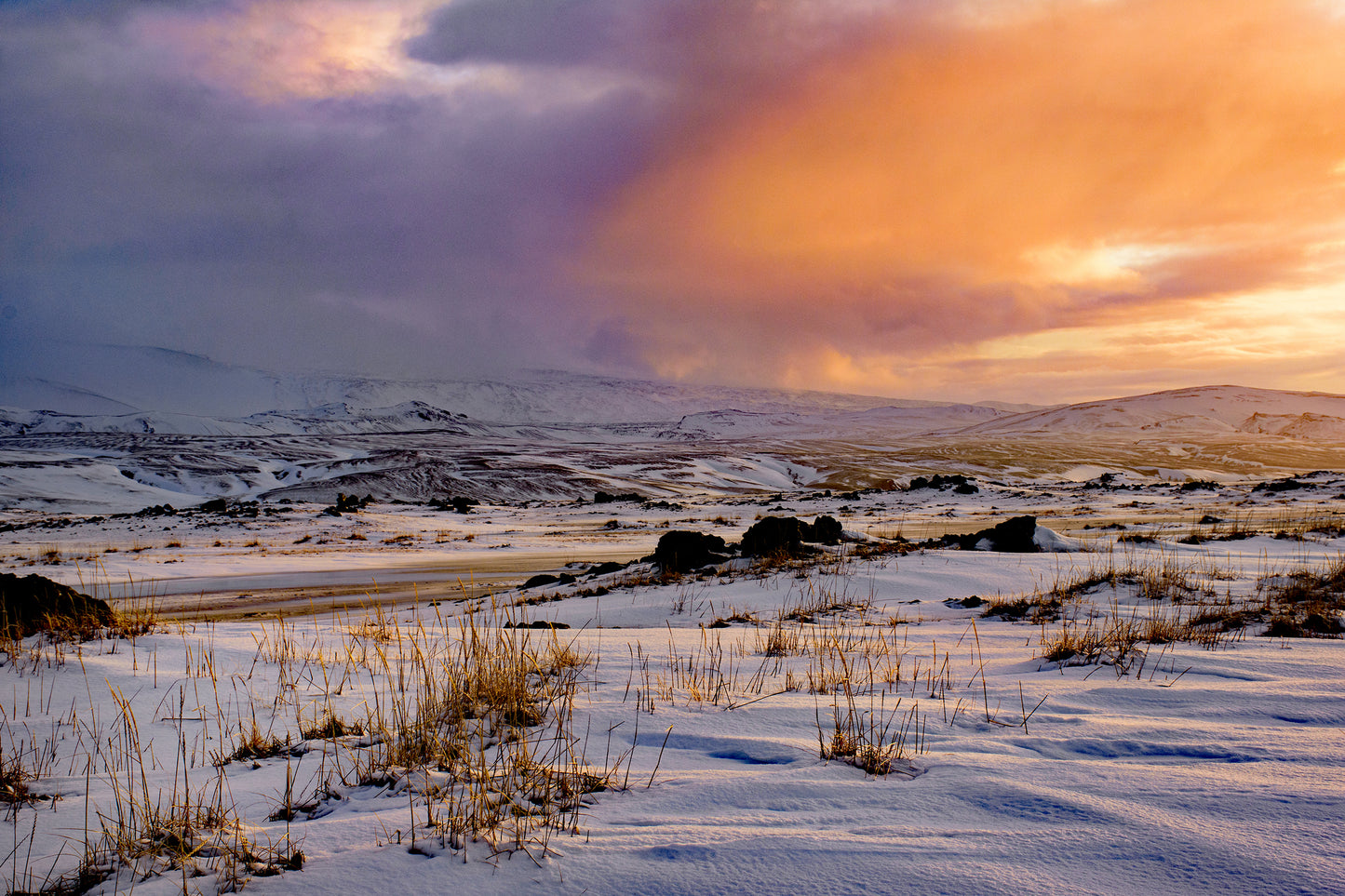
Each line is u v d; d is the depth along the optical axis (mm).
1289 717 4113
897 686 5324
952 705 4637
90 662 6316
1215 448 193625
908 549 18891
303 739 4316
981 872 2182
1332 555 16312
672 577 16672
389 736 4094
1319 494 54500
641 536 43812
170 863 2590
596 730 4230
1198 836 2379
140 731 4512
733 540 39375
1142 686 5027
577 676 5754
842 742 3721
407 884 2281
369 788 3381
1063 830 2494
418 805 3078
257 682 5730
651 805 2957
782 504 66188
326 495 106000
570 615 13141
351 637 8109
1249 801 2691
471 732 4250
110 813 3188
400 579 25281
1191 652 6312
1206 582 12117
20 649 6578
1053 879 2123
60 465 113625
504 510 66812
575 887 2211
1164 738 3705
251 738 4270
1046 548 19391
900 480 133375
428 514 59625
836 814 2752
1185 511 48688
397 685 5586
